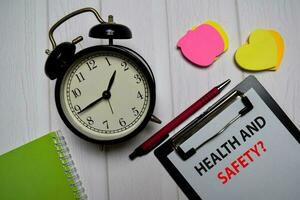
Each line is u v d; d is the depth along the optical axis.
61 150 0.58
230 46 0.60
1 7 0.61
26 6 0.61
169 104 0.59
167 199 0.58
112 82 0.55
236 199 0.58
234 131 0.58
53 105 0.60
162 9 0.60
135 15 0.60
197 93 0.59
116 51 0.54
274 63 0.59
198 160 0.58
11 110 0.60
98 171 0.59
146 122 0.55
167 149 0.58
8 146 0.60
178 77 0.60
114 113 0.55
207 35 0.59
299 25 0.60
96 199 0.59
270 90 0.59
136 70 0.55
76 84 0.56
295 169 0.57
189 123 0.58
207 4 0.60
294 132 0.58
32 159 0.58
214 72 0.59
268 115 0.58
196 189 0.58
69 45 0.55
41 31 0.61
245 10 0.60
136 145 0.59
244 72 0.59
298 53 0.59
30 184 0.57
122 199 0.59
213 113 0.59
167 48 0.60
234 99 0.59
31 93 0.60
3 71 0.60
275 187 0.57
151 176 0.59
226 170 0.58
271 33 0.59
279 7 0.60
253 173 0.58
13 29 0.61
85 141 0.59
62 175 0.57
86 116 0.56
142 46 0.60
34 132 0.60
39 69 0.60
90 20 0.60
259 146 0.58
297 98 0.59
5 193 0.57
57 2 0.61
